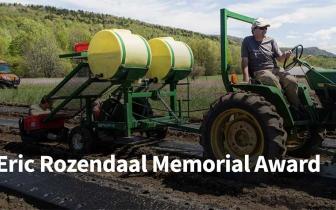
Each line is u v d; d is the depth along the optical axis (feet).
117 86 24.71
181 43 26.73
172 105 26.55
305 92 19.33
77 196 15.70
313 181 18.01
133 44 22.95
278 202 15.90
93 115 25.49
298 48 19.58
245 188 16.98
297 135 19.51
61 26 339.36
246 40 20.08
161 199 14.83
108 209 14.39
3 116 43.19
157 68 25.52
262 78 19.11
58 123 27.30
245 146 18.07
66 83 25.50
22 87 80.48
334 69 19.48
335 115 18.88
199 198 16.57
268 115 17.17
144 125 24.34
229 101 18.11
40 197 15.89
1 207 15.43
